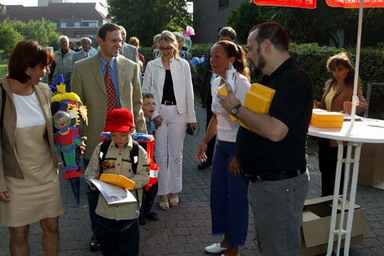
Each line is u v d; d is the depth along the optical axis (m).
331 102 4.52
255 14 13.55
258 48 2.41
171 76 4.64
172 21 34.84
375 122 3.68
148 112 4.46
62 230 4.22
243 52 3.46
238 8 14.20
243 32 13.85
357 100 3.90
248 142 2.49
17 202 2.83
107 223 3.07
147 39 35.34
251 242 3.99
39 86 2.91
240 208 3.47
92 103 3.74
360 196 5.27
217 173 3.62
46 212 2.96
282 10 11.05
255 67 2.51
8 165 2.78
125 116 3.05
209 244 3.95
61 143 3.05
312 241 3.46
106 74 3.79
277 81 2.36
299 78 2.31
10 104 2.72
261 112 2.29
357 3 3.82
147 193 4.33
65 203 4.95
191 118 4.85
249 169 2.52
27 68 2.67
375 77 7.53
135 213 3.13
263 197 2.49
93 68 3.74
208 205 4.95
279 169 2.42
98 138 3.77
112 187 2.95
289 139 2.38
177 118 4.73
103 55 3.79
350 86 4.41
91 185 3.06
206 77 6.41
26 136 2.80
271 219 2.50
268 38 2.38
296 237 2.55
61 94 3.10
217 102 3.40
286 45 2.41
